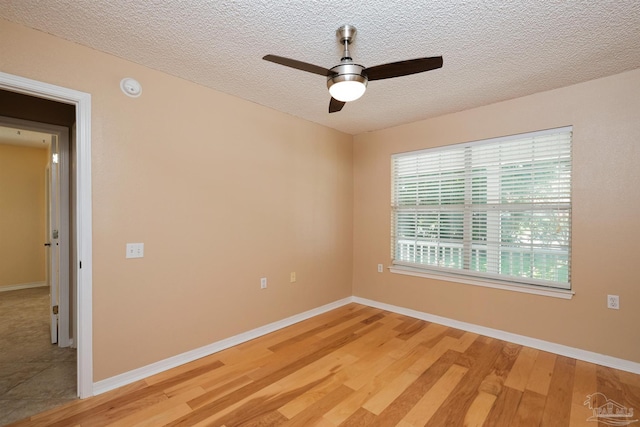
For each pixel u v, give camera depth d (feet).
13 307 13.33
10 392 6.76
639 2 5.11
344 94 5.67
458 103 9.93
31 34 5.97
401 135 12.31
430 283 11.43
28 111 8.46
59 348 9.04
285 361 8.27
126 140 7.20
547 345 8.92
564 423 5.81
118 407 6.25
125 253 7.18
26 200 17.12
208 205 8.74
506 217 9.95
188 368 7.88
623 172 7.87
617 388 6.97
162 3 5.24
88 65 6.65
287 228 11.00
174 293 8.02
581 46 6.56
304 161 11.62
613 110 7.98
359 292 13.75
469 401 6.50
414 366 8.00
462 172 10.84
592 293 8.27
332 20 5.70
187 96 8.29
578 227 8.48
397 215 12.71
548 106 8.93
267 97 9.47
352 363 8.16
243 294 9.61
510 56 7.00
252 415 6.03
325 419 5.93
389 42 6.44
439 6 5.29
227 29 6.02
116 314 7.04
